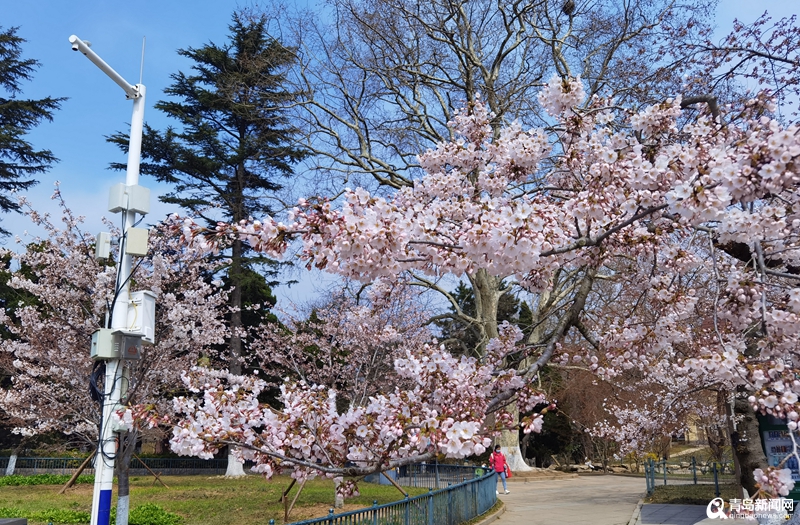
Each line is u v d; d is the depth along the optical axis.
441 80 17.17
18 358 16.25
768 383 3.63
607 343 5.37
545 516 12.42
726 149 3.86
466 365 4.55
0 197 26.06
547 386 29.98
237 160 26.62
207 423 3.84
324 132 18.47
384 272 3.73
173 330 13.70
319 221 3.45
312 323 18.83
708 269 6.41
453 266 3.94
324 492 15.09
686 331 5.18
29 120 27.06
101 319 13.20
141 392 12.53
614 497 16.41
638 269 5.94
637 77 10.23
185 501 13.73
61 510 11.48
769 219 3.64
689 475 20.84
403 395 4.34
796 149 3.25
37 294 13.84
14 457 20.77
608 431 13.59
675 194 3.49
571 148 5.35
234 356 22.55
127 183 7.70
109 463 6.75
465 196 5.54
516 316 25.59
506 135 5.71
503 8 16.14
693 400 12.17
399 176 18.05
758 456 6.66
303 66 17.94
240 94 20.45
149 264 14.66
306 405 4.05
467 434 3.50
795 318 3.94
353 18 16.92
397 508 7.16
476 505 11.38
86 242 13.59
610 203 4.48
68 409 14.34
